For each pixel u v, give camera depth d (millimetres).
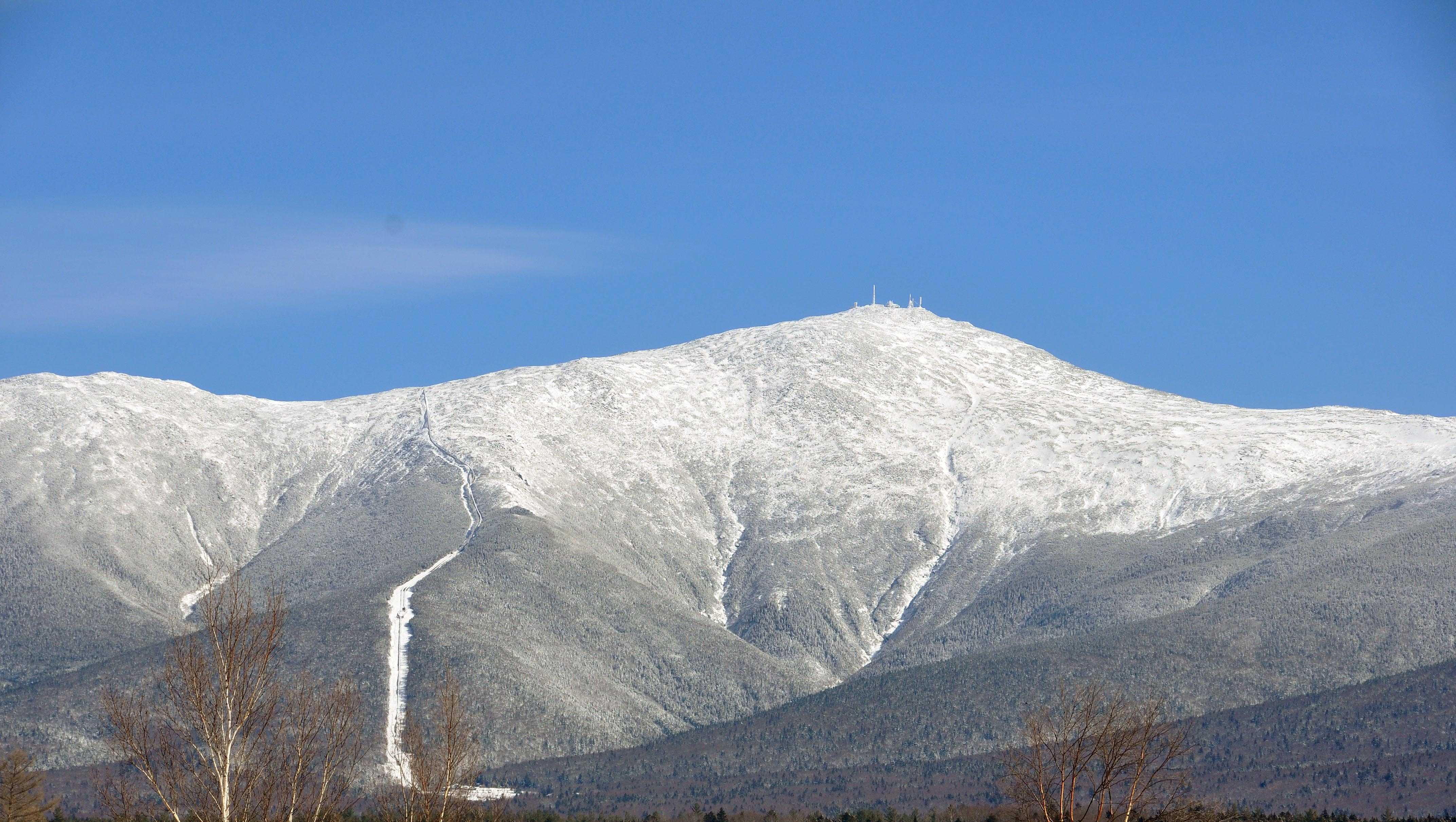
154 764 112688
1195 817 120500
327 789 122750
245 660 115750
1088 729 121375
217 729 113062
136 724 113688
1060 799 117000
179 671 114750
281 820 114250
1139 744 119812
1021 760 122875
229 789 112375
